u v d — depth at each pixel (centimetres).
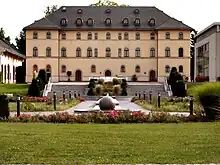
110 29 9725
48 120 2173
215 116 2202
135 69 9800
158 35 9681
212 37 8656
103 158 1077
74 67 9738
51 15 9912
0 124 1983
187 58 9688
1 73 7938
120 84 6975
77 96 5938
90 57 9762
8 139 1391
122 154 1129
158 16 9912
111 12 9962
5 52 8250
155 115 2183
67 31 9719
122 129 1714
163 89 6838
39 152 1158
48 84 6800
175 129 1709
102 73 9775
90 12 9950
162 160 1048
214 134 1528
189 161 1036
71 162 1027
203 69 9725
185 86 6094
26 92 6119
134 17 9894
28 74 9562
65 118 2162
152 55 9788
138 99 5391
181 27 9638
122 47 9781
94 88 6519
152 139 1396
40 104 4062
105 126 1875
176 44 9700
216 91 2197
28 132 1584
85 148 1220
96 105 3809
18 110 2466
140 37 9775
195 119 2189
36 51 9600
